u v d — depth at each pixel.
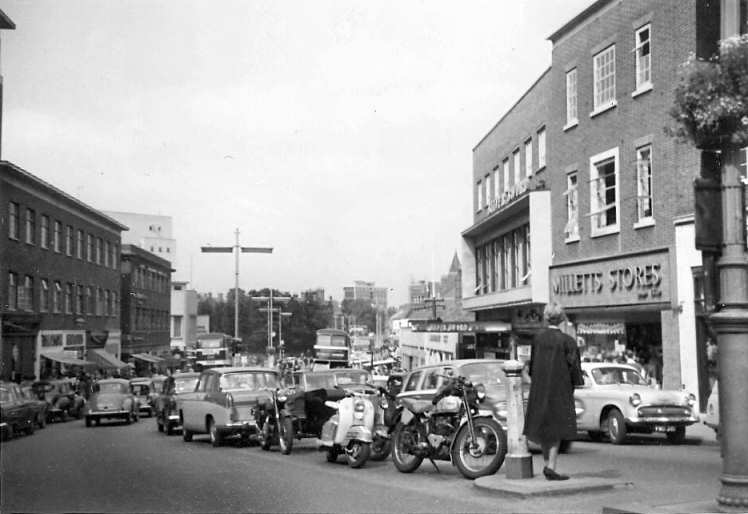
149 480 11.43
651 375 23.89
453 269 84.19
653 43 23.64
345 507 8.62
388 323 131.75
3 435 23.45
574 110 28.31
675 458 13.38
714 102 7.29
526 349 33.19
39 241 45.81
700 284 21.78
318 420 15.80
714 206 7.31
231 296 101.38
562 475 9.56
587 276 27.03
